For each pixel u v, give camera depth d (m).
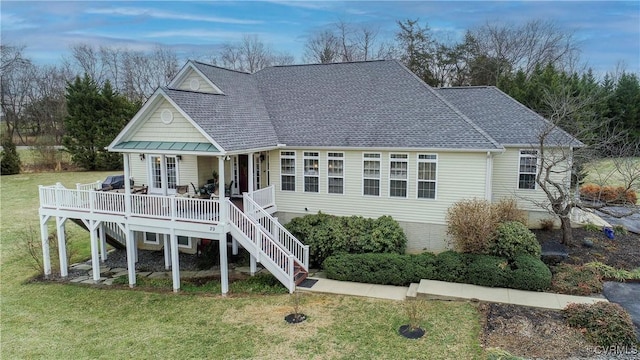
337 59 54.78
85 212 16.12
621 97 35.84
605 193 21.56
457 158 15.42
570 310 10.68
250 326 11.65
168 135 14.84
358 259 14.48
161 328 11.98
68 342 11.43
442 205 15.89
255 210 15.30
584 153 16.77
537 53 46.94
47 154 42.31
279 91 20.64
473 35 47.84
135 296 14.62
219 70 19.53
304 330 11.18
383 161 16.45
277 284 14.74
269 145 16.64
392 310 12.05
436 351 9.72
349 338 10.61
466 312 11.48
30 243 19.28
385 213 16.78
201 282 15.67
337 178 17.30
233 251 17.83
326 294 13.49
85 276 16.97
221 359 10.05
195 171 18.14
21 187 34.22
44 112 53.50
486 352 9.48
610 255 15.04
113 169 43.03
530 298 12.02
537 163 17.22
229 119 16.02
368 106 18.20
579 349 9.41
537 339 9.87
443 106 16.97
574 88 30.39
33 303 14.30
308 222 16.70
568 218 15.82
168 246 17.88
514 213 15.89
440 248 16.12
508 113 19.22
